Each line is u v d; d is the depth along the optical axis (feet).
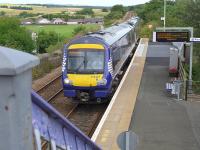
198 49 102.83
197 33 103.96
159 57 117.50
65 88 66.08
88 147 11.97
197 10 104.58
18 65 6.38
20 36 241.96
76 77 65.21
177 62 86.48
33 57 6.98
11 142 6.48
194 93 70.90
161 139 45.16
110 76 66.59
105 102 70.33
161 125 50.60
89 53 66.23
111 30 90.22
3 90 6.41
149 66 101.50
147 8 298.97
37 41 261.85
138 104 61.87
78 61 65.98
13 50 6.86
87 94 65.57
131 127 49.62
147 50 133.80
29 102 6.85
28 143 6.85
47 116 8.34
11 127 6.48
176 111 57.67
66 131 9.63
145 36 202.39
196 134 46.98
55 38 282.15
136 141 23.76
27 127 6.81
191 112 57.26
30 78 6.84
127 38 107.24
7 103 6.43
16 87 6.46
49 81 88.63
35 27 392.27
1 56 6.35
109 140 44.52
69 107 67.31
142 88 74.43
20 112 6.59
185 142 44.16
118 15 384.47
